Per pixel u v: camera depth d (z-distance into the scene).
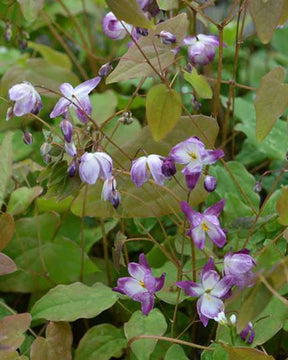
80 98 0.39
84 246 0.48
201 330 0.44
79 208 0.45
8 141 0.44
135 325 0.40
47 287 0.47
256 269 0.37
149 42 0.39
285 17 0.38
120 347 0.41
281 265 0.32
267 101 0.37
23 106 0.39
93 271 0.47
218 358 0.37
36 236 0.47
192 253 0.41
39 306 0.42
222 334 0.38
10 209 0.45
